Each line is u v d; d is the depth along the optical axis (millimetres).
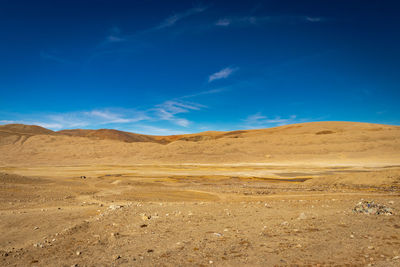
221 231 8820
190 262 6277
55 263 7000
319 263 5770
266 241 7453
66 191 26359
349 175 35875
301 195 24766
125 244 8062
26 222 13469
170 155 101750
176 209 13461
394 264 5402
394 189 27969
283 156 94938
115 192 27531
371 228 8070
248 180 46781
